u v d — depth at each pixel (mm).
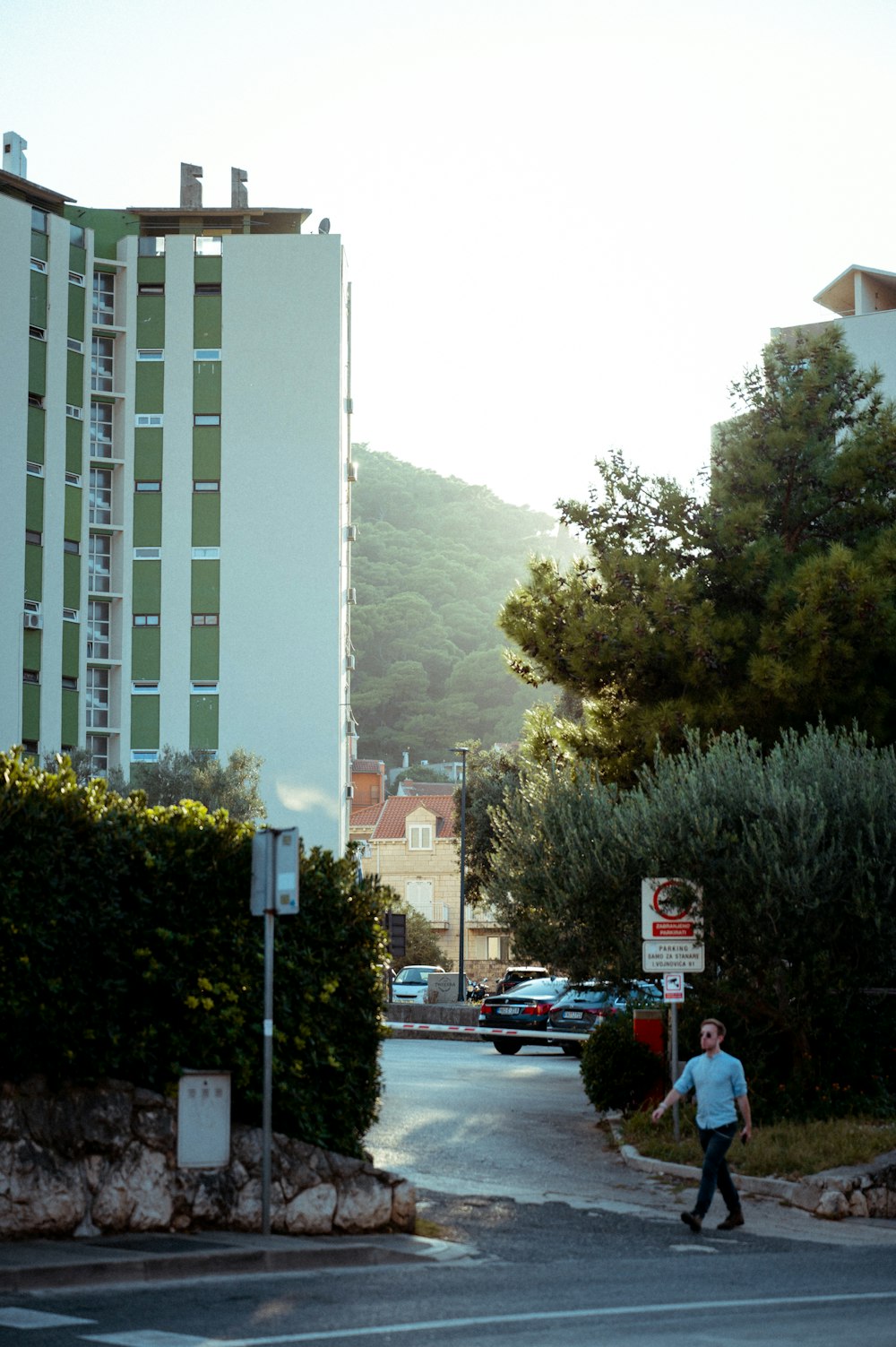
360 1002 12508
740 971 18375
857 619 23234
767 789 18062
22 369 56312
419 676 164375
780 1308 9141
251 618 59219
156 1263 9914
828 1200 14328
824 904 17594
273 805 58281
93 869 11148
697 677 24234
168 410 60188
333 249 61156
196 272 60938
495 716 160750
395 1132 18562
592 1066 19859
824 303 48500
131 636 58969
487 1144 17875
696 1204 13031
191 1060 11523
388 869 93375
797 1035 18766
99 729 58375
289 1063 11930
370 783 115062
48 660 55812
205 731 58531
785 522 26016
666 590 24422
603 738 25953
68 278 58469
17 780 10898
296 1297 9219
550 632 26062
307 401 60438
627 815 18422
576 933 18891
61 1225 10719
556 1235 12477
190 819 11961
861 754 18938
